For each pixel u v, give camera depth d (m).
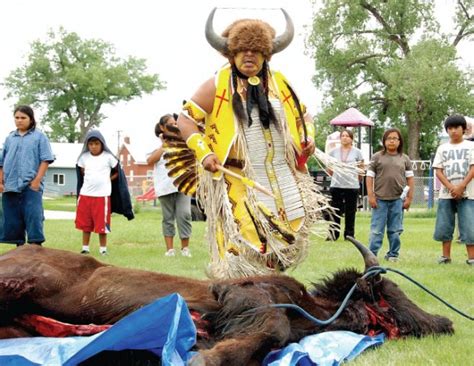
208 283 4.80
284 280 4.91
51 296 4.68
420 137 55.62
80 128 81.88
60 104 80.25
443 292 7.47
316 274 8.63
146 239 14.43
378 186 10.59
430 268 9.62
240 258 5.58
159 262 10.12
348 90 49.69
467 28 49.41
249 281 4.82
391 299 5.31
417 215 25.81
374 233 10.64
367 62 49.09
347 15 47.81
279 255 5.64
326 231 6.01
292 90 5.93
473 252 10.13
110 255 11.16
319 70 50.09
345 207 13.38
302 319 4.87
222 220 5.72
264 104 5.69
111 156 11.30
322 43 48.34
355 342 4.80
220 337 4.43
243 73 5.75
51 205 39.06
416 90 44.31
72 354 3.93
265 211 5.59
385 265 9.98
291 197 5.81
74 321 4.72
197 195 5.96
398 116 50.59
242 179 5.55
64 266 4.82
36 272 4.66
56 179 70.62
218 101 5.71
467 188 9.95
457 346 5.04
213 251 5.79
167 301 3.94
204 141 5.71
